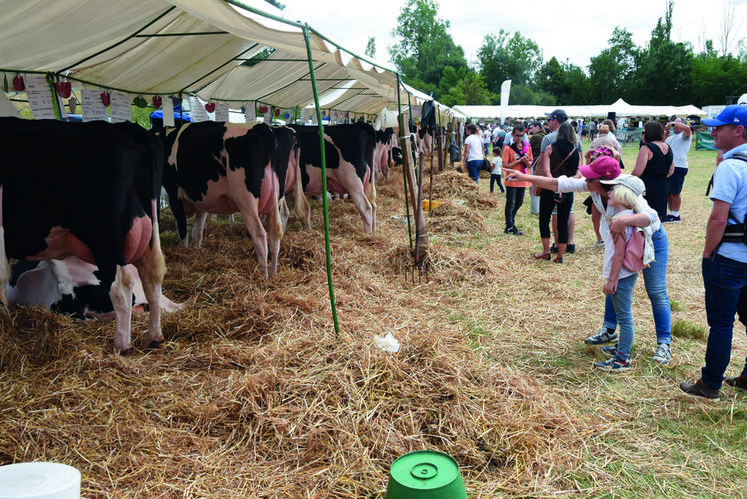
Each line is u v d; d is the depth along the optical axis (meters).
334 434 2.80
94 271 4.51
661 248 3.88
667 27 70.69
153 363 3.65
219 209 6.05
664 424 3.12
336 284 5.38
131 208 3.62
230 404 3.04
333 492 2.45
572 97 79.31
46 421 2.84
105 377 3.31
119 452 2.67
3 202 3.42
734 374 3.73
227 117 10.08
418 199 6.05
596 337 4.26
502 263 6.61
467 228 8.49
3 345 3.60
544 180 4.00
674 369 3.81
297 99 12.47
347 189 8.05
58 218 3.50
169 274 5.57
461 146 25.69
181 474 2.55
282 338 3.94
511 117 37.56
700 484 2.59
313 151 7.88
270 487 2.46
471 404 3.10
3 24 3.87
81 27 4.55
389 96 9.72
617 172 3.72
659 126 5.56
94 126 3.57
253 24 3.29
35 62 5.25
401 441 2.81
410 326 4.41
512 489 2.52
